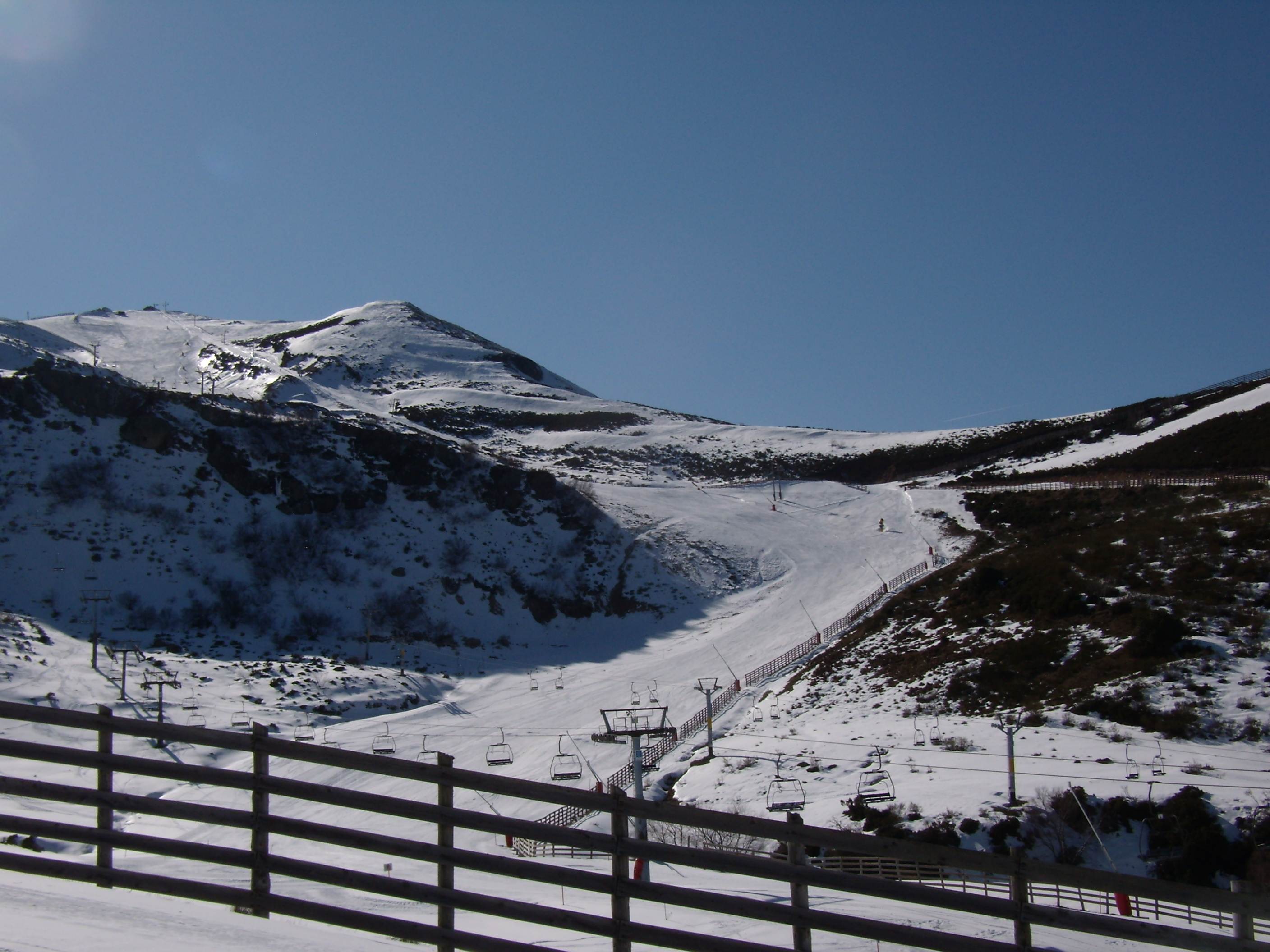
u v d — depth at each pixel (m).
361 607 69.88
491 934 10.13
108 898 6.57
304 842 25.56
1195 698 34.91
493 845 31.52
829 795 32.84
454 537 80.12
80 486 71.12
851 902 16.50
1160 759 30.91
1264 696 34.19
